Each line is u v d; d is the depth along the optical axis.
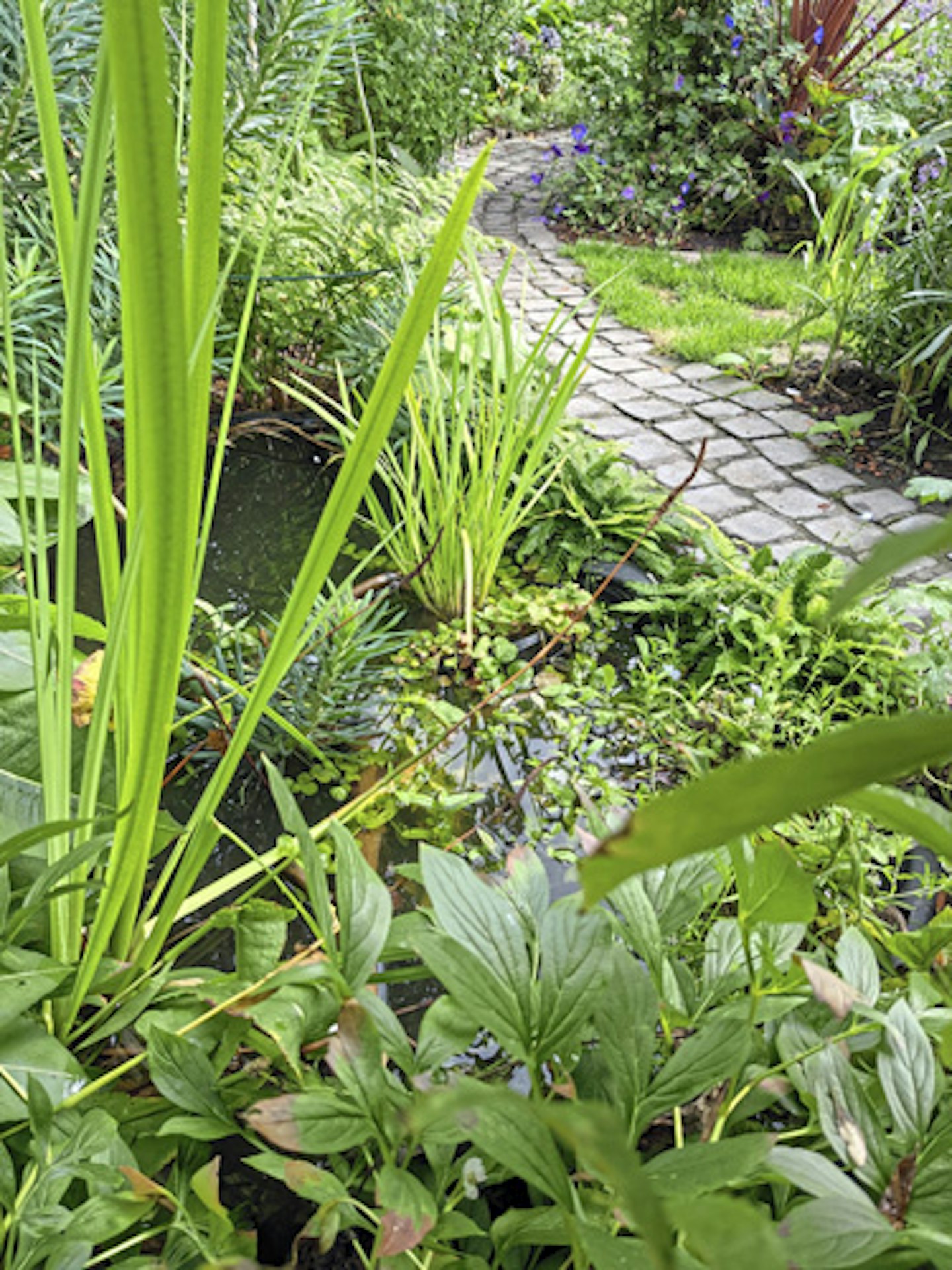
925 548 0.26
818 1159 0.71
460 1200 0.87
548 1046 0.81
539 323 4.02
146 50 0.58
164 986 1.08
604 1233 0.64
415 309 0.84
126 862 0.96
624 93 6.02
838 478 2.90
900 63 6.31
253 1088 0.98
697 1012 0.94
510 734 1.85
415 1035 1.24
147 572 0.80
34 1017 1.03
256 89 2.09
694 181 5.88
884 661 1.93
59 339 2.09
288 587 2.16
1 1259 0.80
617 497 2.45
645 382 3.50
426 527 2.18
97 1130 0.85
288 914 1.13
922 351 3.23
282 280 2.54
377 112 4.57
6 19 1.72
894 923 1.37
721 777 0.30
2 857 0.85
